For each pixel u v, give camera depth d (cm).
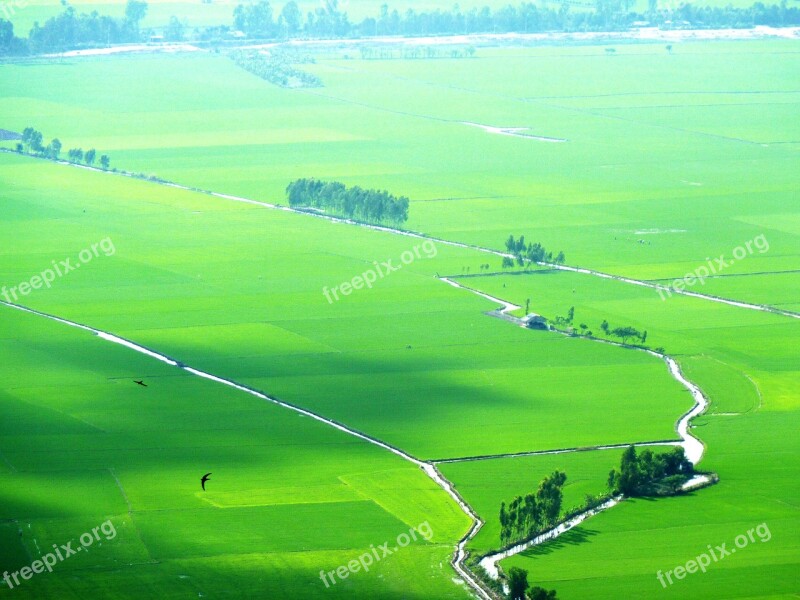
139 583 17850
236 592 17625
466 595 17562
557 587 17800
